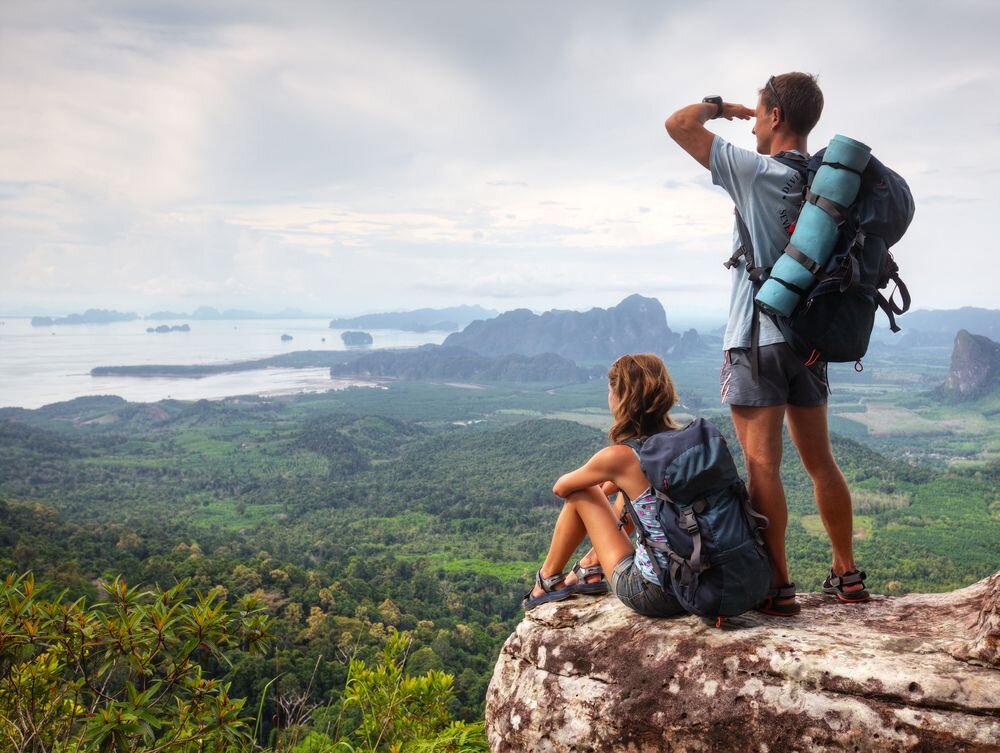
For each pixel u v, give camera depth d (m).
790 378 3.01
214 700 3.36
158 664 3.47
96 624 3.22
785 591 3.06
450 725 4.71
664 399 3.11
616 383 3.19
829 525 3.26
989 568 85.25
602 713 2.92
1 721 3.14
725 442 2.85
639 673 2.91
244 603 3.50
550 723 3.04
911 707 2.45
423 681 4.65
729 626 2.95
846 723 2.51
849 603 3.25
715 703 2.72
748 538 2.81
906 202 2.72
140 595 3.36
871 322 2.75
